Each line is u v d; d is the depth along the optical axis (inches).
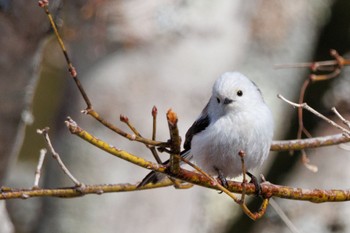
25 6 491.8
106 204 575.5
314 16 836.6
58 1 500.4
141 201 579.8
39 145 787.4
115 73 562.3
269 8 815.1
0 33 497.4
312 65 403.2
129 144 564.7
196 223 646.5
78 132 295.0
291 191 323.0
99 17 540.1
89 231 575.2
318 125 749.3
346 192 323.9
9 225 524.7
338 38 837.8
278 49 830.5
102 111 562.3
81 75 567.5
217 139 370.0
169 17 563.5
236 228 723.4
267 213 713.0
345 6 833.5
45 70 783.1
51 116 796.6
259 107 376.5
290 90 839.1
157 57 564.4
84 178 569.3
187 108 567.8
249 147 370.6
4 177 526.9
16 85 511.8
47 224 585.6
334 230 694.5
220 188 304.7
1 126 513.7
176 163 295.9
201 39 572.4
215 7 575.2
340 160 712.4
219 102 375.6
